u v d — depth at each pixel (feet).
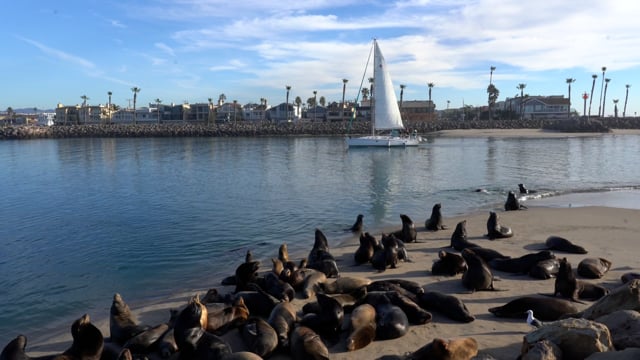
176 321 26.17
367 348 25.84
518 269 39.60
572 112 499.10
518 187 93.61
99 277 43.29
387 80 228.43
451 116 588.09
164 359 25.11
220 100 573.74
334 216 68.85
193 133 375.25
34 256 50.21
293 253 49.49
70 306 36.65
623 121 400.67
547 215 64.03
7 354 24.57
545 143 240.73
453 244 48.32
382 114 229.86
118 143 290.56
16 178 120.67
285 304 29.17
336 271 39.42
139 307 35.14
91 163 161.89
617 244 47.88
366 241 44.14
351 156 182.70
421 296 31.40
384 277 39.24
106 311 35.32
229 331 28.43
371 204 78.38
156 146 256.73
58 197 89.10
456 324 28.81
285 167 142.41
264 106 527.40
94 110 519.19
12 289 40.55
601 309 26.03
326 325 26.84
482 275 34.99
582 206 71.20
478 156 173.47
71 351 24.20
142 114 513.86
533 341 21.95
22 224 65.57
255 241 54.95
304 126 384.06
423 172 125.70
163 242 55.01
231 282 39.83
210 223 64.69
